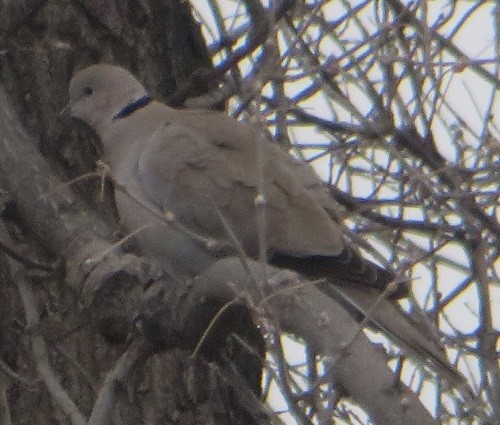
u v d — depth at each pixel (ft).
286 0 36.81
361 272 33.47
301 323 28.12
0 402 33.63
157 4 39.32
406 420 25.09
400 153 35.53
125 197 36.17
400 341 30.53
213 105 38.73
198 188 35.53
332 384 27.61
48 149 36.88
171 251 35.68
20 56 37.14
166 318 29.86
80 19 38.14
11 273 33.63
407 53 36.37
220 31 40.06
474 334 33.60
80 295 30.94
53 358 34.32
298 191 34.99
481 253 35.17
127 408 34.50
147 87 38.81
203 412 35.35
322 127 38.27
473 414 29.84
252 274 27.50
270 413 28.66
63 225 31.58
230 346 35.58
